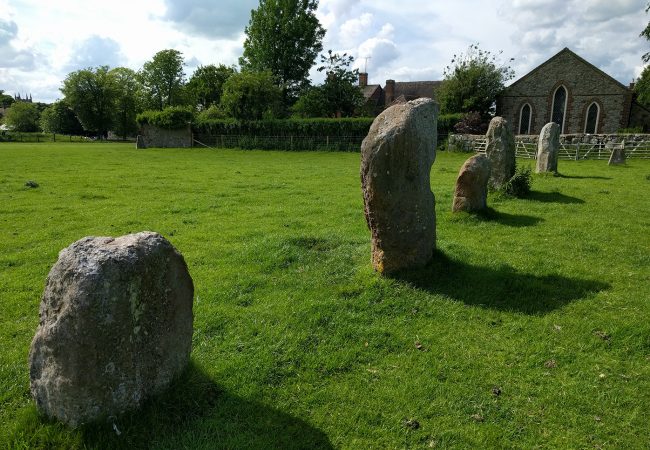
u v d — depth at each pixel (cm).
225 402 392
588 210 1141
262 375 434
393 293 607
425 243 655
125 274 325
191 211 1187
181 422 362
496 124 1332
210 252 804
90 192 1452
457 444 354
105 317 316
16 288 646
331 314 556
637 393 416
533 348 490
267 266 716
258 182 1741
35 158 2777
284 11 5466
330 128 4041
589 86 4422
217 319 540
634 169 2109
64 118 8638
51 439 323
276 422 373
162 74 7600
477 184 1034
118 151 3712
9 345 490
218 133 4466
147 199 1355
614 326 529
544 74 4559
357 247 794
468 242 859
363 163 621
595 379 436
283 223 1033
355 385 427
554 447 352
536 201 1248
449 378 438
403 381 432
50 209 1193
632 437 362
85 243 335
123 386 338
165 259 360
